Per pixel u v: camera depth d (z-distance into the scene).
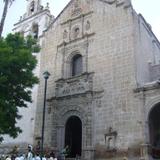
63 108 30.66
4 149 33.44
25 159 22.67
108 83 28.27
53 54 34.44
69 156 30.11
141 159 23.47
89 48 31.34
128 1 30.41
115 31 30.02
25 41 26.09
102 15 31.98
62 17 35.84
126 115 25.84
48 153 27.33
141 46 29.83
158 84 24.91
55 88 32.16
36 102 33.28
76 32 33.66
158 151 25.06
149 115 25.62
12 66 22.83
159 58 35.62
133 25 29.03
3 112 21.19
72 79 31.05
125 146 24.91
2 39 24.16
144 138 24.05
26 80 23.95
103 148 26.17
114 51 29.19
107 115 27.08
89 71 30.20
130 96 26.27
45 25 37.81
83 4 34.44
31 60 24.00
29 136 32.06
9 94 23.12
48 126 30.95
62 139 29.62
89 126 27.61
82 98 29.42
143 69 28.88
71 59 32.97
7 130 22.59
